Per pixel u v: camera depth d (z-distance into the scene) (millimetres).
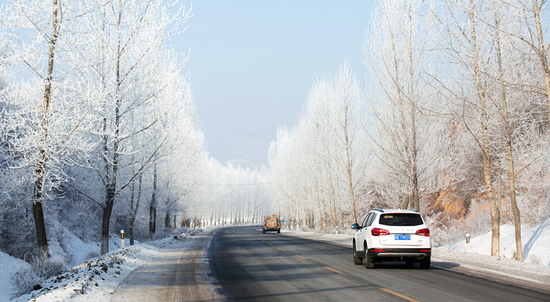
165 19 19250
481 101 15672
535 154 20875
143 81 19094
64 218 30297
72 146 14984
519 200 23375
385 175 29078
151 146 20969
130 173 20734
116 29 18266
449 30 14797
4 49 14297
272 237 36781
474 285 9602
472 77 15336
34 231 20375
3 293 12953
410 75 22859
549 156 20359
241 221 141250
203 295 8781
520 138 21500
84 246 28125
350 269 13055
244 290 9359
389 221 12719
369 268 13109
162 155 21453
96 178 19656
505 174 25391
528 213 21797
